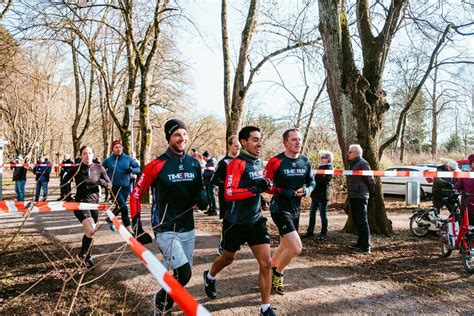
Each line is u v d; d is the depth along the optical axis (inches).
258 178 150.3
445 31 343.3
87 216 203.8
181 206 132.8
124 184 277.9
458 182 228.5
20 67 549.6
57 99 1290.6
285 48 469.7
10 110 1163.9
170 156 134.0
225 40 451.8
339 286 184.4
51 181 1044.5
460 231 218.5
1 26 450.9
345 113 306.2
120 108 942.4
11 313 144.6
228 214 148.3
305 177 176.6
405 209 478.3
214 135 1398.9
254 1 434.6
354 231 315.0
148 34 537.3
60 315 143.0
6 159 1354.6
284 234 164.4
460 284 189.8
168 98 970.7
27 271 196.5
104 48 638.5
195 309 51.1
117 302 157.9
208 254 238.4
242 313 150.3
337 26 303.1
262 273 140.8
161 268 69.7
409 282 192.2
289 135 173.2
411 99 329.1
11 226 327.9
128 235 102.1
